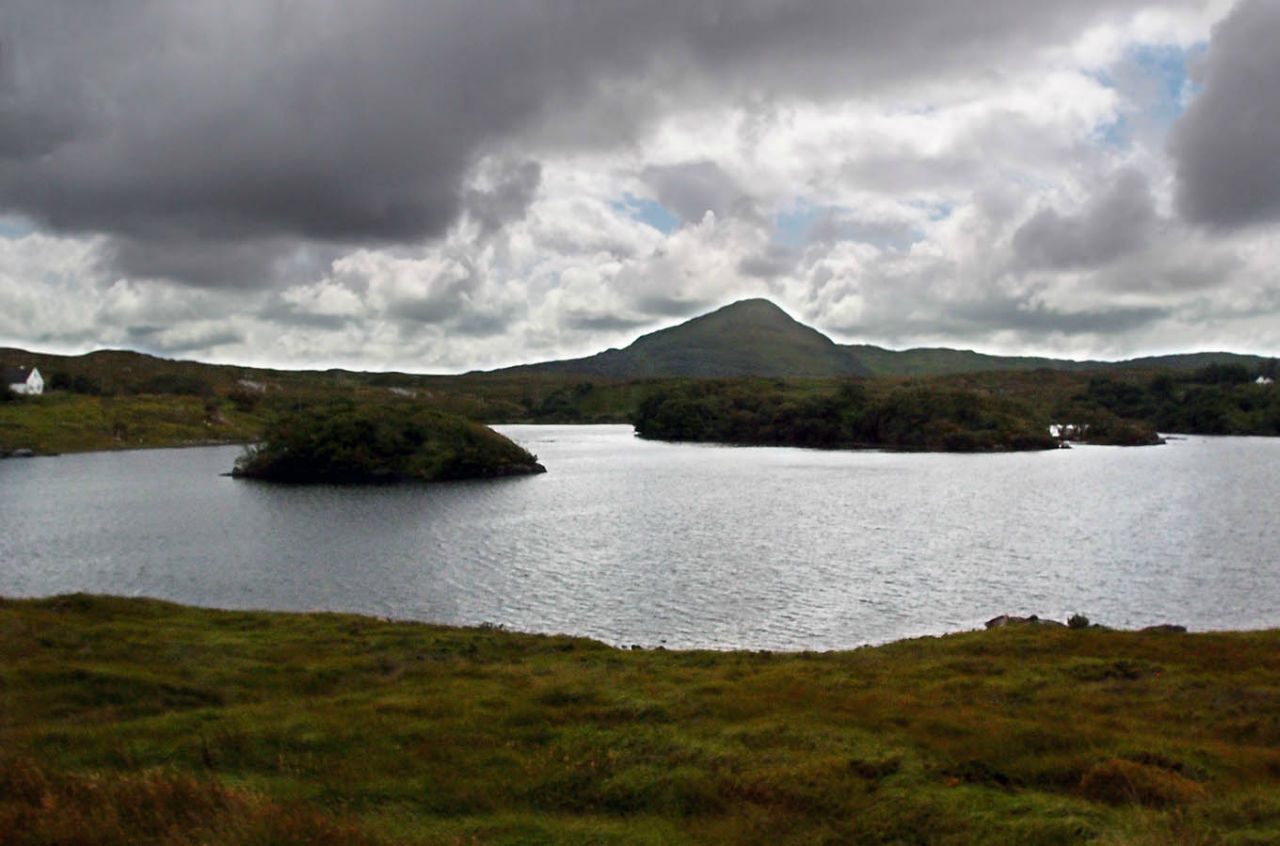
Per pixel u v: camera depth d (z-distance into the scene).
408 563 64.06
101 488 123.62
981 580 57.25
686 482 135.25
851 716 20.64
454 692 23.50
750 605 49.75
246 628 33.94
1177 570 60.91
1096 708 22.78
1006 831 13.73
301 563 64.25
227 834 11.91
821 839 13.88
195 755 17.36
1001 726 19.58
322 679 25.67
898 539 75.38
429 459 140.50
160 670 25.52
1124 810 14.78
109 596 38.09
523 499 110.69
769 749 18.00
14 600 35.69
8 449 179.50
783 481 136.75
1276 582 56.72
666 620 46.22
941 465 173.50
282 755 17.23
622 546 71.88
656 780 16.20
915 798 15.02
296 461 137.50
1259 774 16.92
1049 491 118.25
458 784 16.02
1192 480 133.00
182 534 80.00
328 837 12.22
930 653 31.22
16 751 16.88
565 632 43.66
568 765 17.00
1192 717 21.73
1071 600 51.44
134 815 12.64
